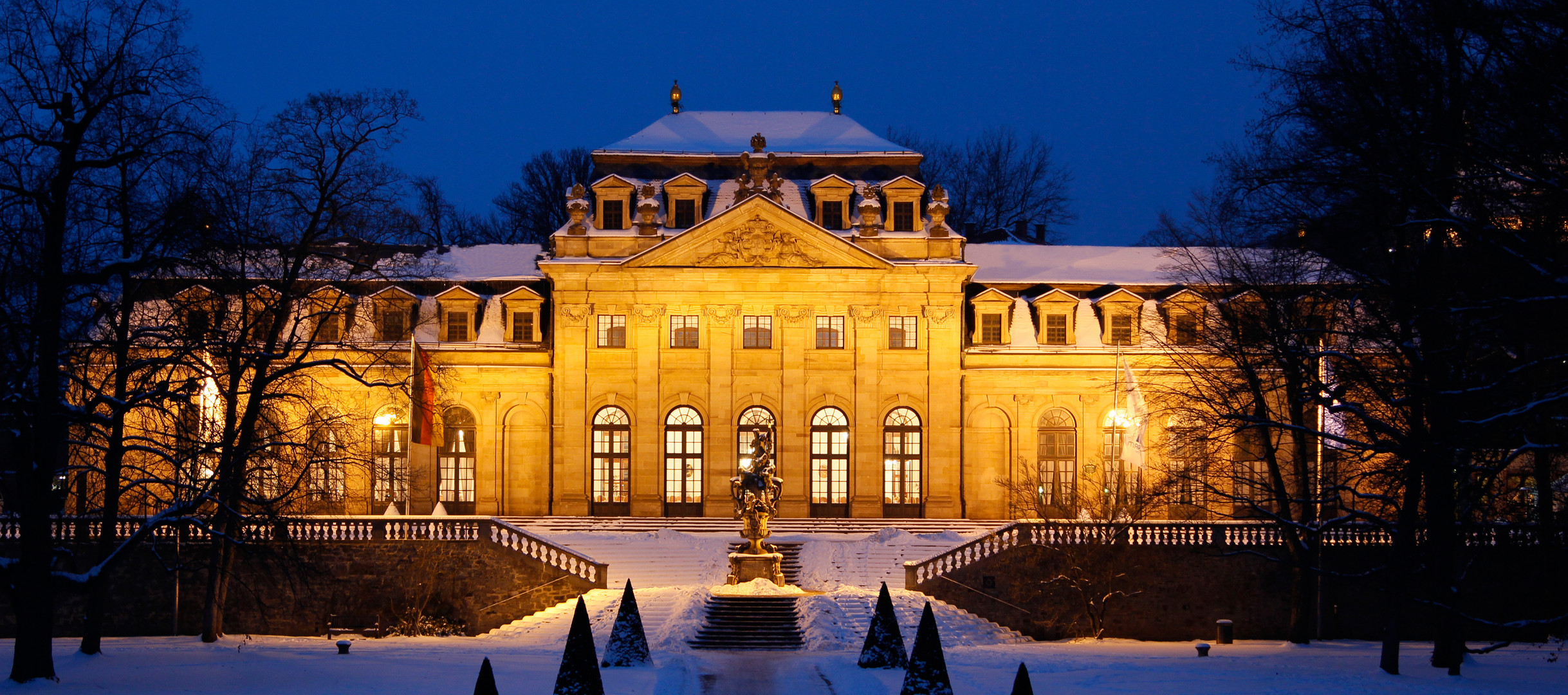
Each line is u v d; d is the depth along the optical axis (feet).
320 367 204.23
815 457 214.07
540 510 213.25
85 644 127.44
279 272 151.12
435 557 166.71
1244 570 169.07
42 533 105.40
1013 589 167.53
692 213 217.97
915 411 214.28
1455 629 124.57
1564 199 87.15
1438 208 95.86
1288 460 193.36
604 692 106.11
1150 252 231.71
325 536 166.30
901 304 214.07
